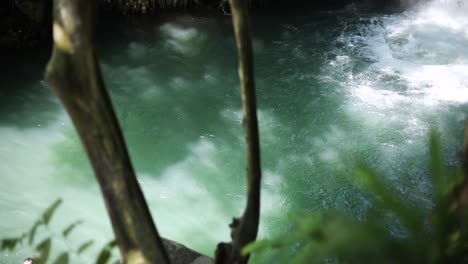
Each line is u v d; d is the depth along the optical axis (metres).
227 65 13.82
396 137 11.02
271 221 9.24
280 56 13.98
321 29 15.16
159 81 13.07
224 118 11.86
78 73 2.00
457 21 15.25
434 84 12.57
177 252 3.45
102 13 15.66
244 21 2.31
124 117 11.76
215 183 10.07
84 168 10.13
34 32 14.15
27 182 9.73
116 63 13.73
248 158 2.57
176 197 9.72
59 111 11.77
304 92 12.53
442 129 11.21
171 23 15.44
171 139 11.16
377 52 14.00
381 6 16.20
